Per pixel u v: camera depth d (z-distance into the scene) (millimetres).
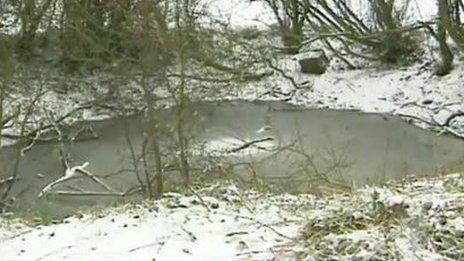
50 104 21375
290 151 17453
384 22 26250
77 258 5832
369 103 24578
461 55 25609
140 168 17453
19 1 23203
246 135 20641
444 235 5371
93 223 6820
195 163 15461
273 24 28172
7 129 19484
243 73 22078
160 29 14391
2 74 18188
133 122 19500
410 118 22922
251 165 14703
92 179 15789
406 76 25688
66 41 22734
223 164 15836
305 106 24594
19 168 18672
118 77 16344
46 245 6238
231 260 5512
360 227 5902
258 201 8133
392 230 5582
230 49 21047
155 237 6188
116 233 6395
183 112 15000
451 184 8078
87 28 21844
